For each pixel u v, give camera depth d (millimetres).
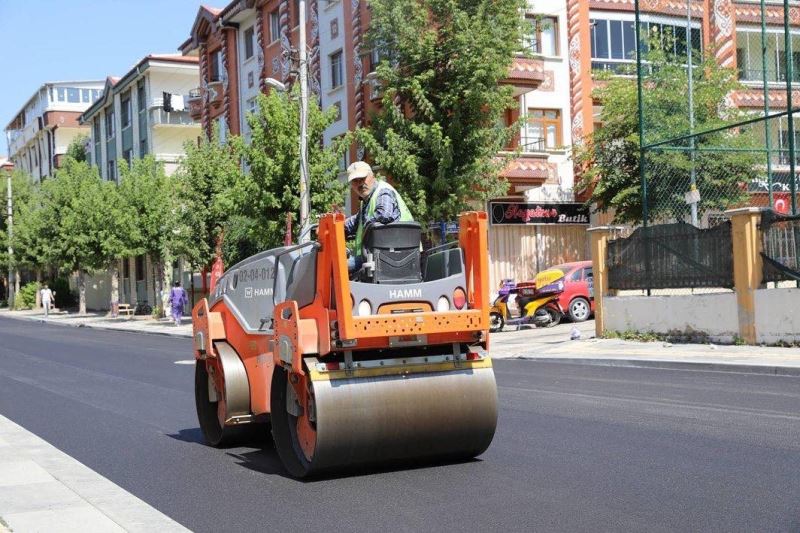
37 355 23172
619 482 6801
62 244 53188
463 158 25703
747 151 21359
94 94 87375
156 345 26859
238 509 6547
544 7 32094
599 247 19875
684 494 6352
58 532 5762
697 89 27375
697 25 32500
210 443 9430
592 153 29984
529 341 21062
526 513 6039
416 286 7352
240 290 8922
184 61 55938
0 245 71375
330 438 7031
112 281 50125
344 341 7008
